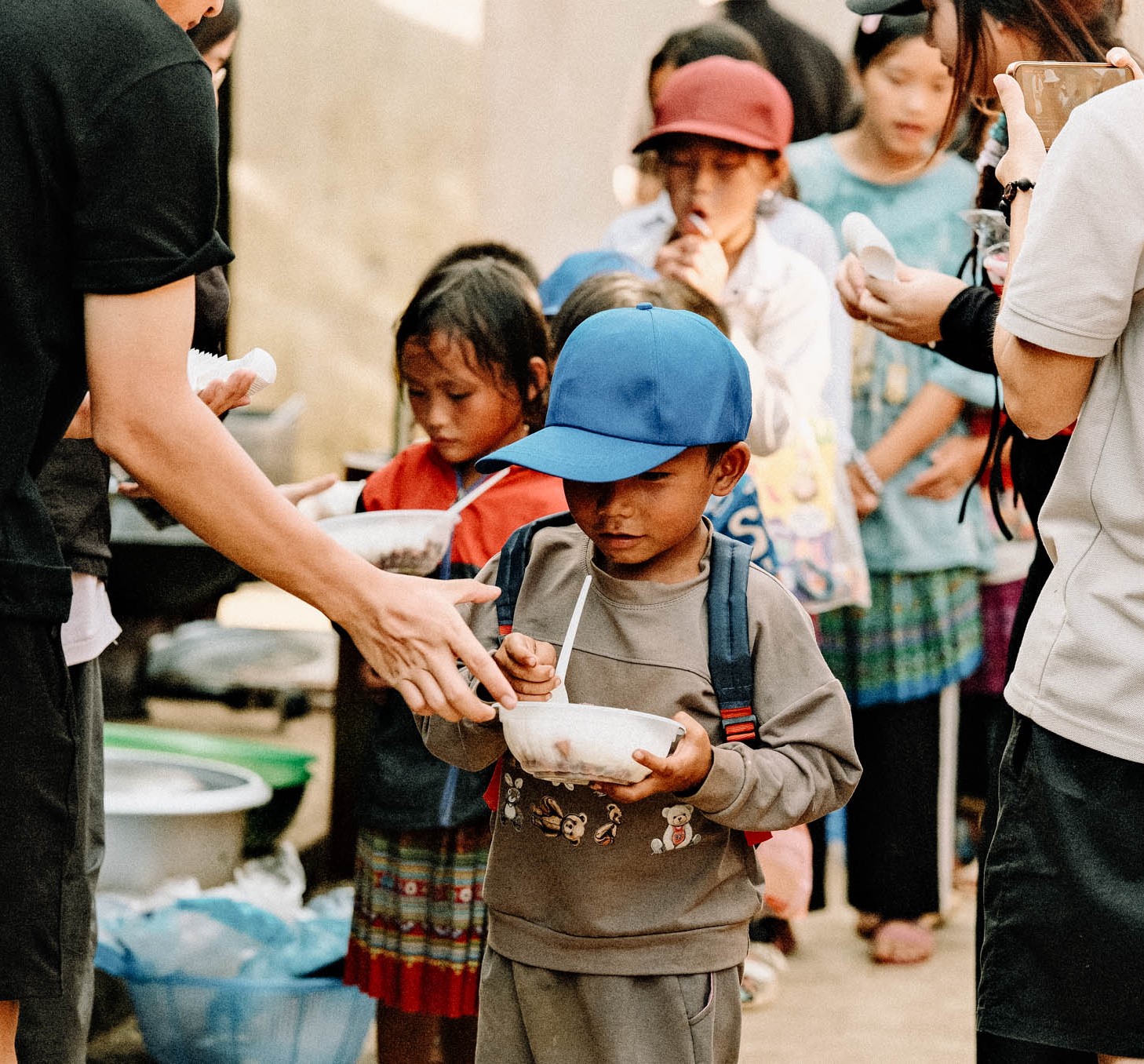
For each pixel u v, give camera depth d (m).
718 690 2.11
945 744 4.09
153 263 1.81
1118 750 2.05
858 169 4.18
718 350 2.14
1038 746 2.14
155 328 1.84
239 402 2.50
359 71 13.84
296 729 6.01
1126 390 2.06
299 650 6.21
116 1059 3.27
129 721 5.84
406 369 2.81
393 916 2.77
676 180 3.65
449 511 2.64
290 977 3.06
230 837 3.54
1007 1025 2.17
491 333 2.73
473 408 2.76
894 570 3.98
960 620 4.08
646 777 1.96
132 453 1.89
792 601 2.19
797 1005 3.72
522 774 2.18
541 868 2.16
